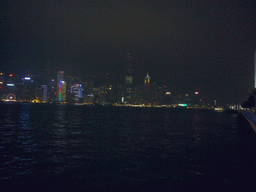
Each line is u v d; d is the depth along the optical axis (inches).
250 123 1231.5
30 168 749.9
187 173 719.7
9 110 5974.4
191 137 1651.1
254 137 928.9
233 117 5280.5
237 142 1429.6
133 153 1031.0
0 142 1246.9
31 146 1149.7
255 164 826.8
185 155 998.4
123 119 3816.4
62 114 4970.5
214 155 1002.1
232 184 619.5
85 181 633.6
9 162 821.2
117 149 1123.9
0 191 547.8
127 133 1835.6
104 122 3031.5
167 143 1344.7
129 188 585.3
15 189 563.2
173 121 3614.7
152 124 2881.4
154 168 776.9
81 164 817.5
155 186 601.3
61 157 920.3
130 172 726.5
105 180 644.7
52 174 691.4
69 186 592.7
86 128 2175.2
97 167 781.3
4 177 652.1
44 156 930.7
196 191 569.3
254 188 591.5
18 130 1849.2
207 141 1457.9
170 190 574.9
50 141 1328.7
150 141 1417.3
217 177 680.4
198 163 852.0
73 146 1181.1
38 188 573.6
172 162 864.9
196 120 4005.9
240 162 874.8
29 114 4530.0
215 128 2458.2
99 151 1062.4
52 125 2395.4
